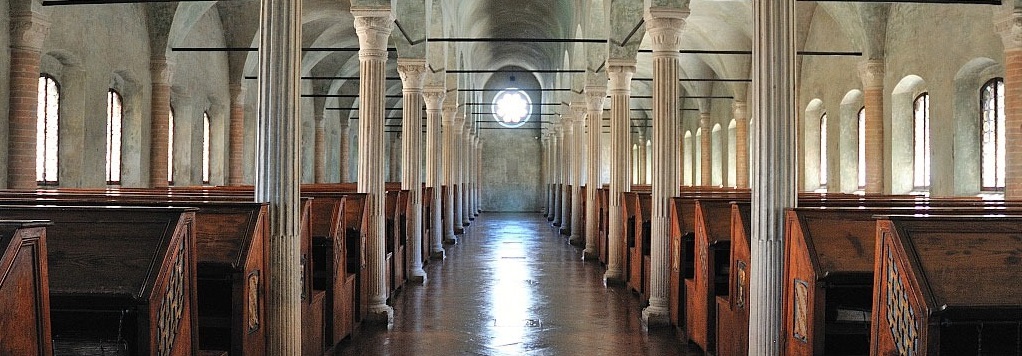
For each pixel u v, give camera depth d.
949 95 16.92
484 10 31.02
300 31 7.37
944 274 4.73
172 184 21.83
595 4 20.52
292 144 7.17
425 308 12.34
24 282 3.49
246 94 26.16
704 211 9.23
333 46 29.94
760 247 6.98
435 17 21.08
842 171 22.19
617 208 15.38
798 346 6.55
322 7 24.59
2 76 13.81
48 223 3.68
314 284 9.50
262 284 6.75
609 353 9.30
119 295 4.67
